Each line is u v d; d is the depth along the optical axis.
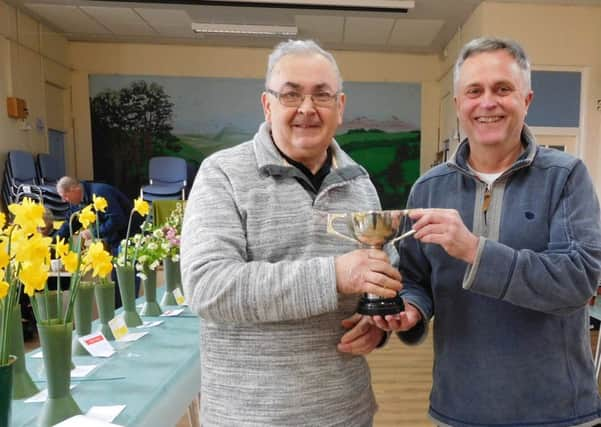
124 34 6.81
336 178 1.01
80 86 7.28
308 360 0.91
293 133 0.97
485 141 1.06
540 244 1.03
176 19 6.16
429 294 1.21
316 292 0.79
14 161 5.37
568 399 1.03
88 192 4.61
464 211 1.12
